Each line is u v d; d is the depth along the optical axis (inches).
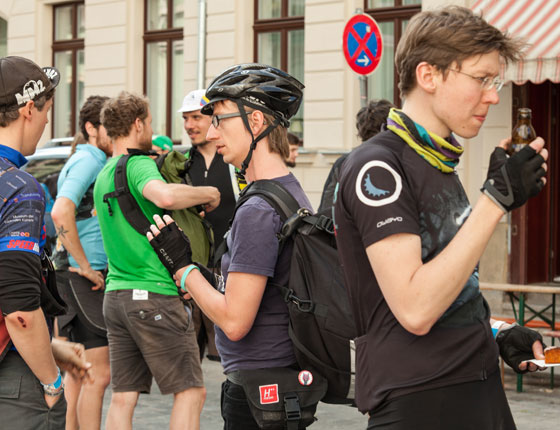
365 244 78.8
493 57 79.4
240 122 112.2
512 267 381.4
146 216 159.3
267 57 498.3
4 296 99.6
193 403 161.0
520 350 93.1
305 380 107.8
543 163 75.8
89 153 193.3
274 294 109.0
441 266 74.8
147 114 168.1
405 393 79.2
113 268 163.0
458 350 79.7
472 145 381.1
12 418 103.8
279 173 113.1
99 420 183.3
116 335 163.9
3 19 689.6
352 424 223.9
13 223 100.7
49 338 104.3
